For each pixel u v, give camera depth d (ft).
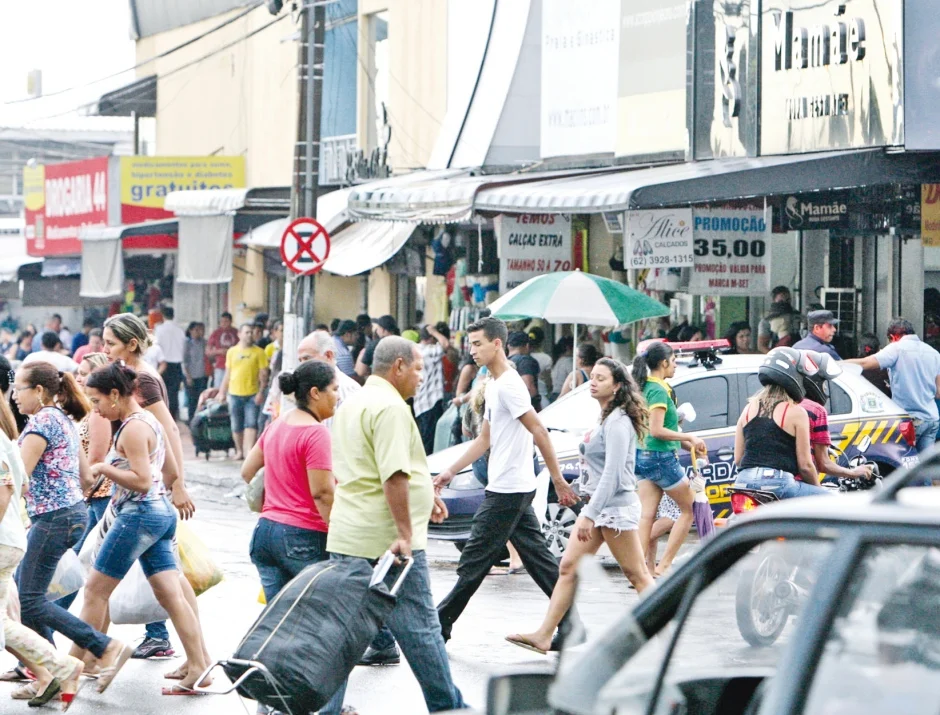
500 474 93.09
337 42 276.00
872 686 32.53
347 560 69.62
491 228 216.13
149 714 81.15
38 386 85.81
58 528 83.92
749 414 99.71
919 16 142.51
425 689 72.23
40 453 83.51
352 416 72.64
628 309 146.10
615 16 189.47
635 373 112.16
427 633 71.87
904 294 176.14
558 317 145.59
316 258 187.62
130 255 328.70
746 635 39.52
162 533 83.76
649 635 39.32
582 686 39.88
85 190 323.37
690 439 111.75
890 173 148.46
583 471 96.68
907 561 32.37
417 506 72.18
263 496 86.94
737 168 148.36
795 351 99.30
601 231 197.88
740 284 161.79
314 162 197.88
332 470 77.41
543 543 94.89
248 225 275.59
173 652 96.02
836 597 32.68
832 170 147.13
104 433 87.45
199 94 343.67
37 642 80.59
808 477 97.86
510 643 98.43
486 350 93.30
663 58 180.86
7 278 363.76
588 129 195.83
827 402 133.18
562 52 200.75
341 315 279.08
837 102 152.05
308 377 78.59
